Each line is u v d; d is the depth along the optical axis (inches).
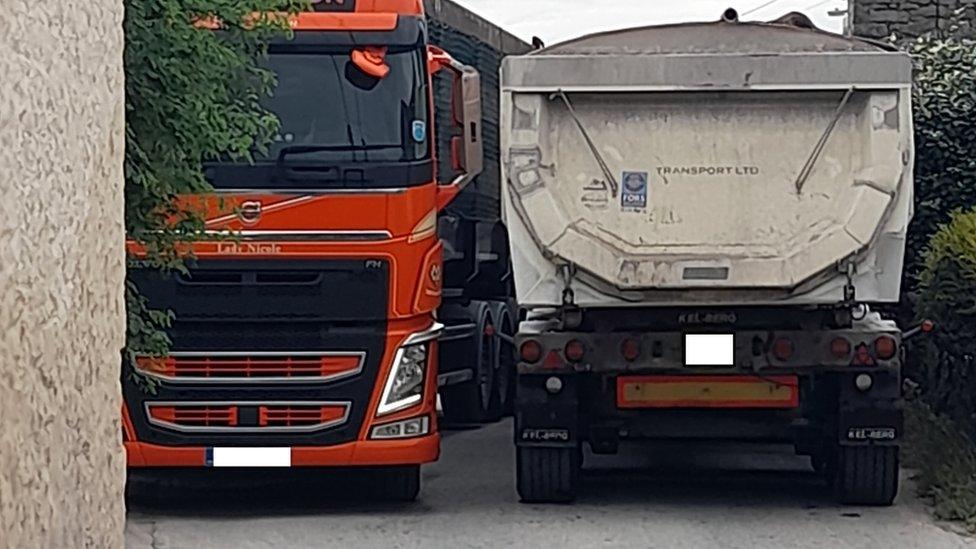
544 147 369.4
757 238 367.9
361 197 379.9
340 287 379.9
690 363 373.4
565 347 376.8
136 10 321.1
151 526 375.6
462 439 547.2
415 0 389.4
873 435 376.2
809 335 371.6
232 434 379.2
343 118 382.3
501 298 593.3
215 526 375.9
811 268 364.2
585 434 391.2
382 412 381.7
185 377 378.9
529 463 391.5
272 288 378.9
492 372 577.0
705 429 386.6
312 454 379.9
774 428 386.9
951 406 446.0
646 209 369.1
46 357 97.2
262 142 350.0
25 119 95.4
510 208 370.0
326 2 383.2
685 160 369.4
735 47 367.6
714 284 365.1
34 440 95.9
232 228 377.1
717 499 410.6
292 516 390.3
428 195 386.6
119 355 109.0
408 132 382.9
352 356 381.7
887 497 386.3
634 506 399.2
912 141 368.8
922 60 537.6
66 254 99.8
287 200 378.3
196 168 337.1
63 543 99.9
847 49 366.0
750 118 369.4
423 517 386.0
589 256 367.6
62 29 100.2
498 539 353.7
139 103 327.3
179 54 327.0
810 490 425.1
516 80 367.6
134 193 334.0
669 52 367.9
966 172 515.5
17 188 94.2
